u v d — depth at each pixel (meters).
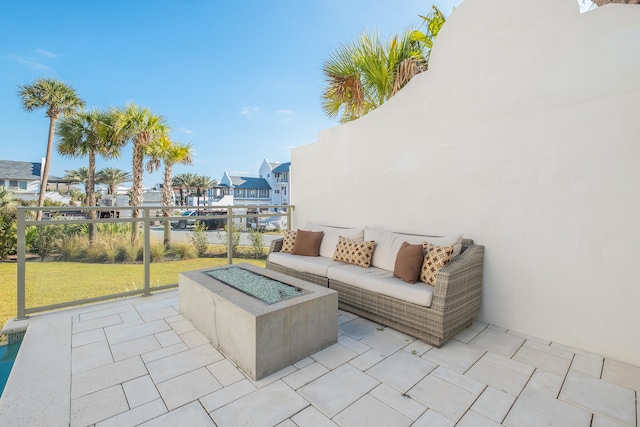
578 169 2.48
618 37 2.28
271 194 32.19
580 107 2.45
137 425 1.62
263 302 2.27
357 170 4.30
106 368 2.16
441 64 3.33
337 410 1.75
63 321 2.94
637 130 2.23
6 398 1.82
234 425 1.63
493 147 2.95
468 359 2.33
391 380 2.05
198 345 2.51
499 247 2.94
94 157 12.58
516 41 2.78
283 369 2.17
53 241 3.23
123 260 3.65
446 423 1.65
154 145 10.96
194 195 32.28
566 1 2.50
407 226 3.72
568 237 2.54
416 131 3.59
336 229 4.24
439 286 2.49
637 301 2.27
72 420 1.66
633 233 2.27
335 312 2.56
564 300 2.58
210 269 3.31
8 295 4.44
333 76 4.89
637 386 2.01
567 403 1.83
